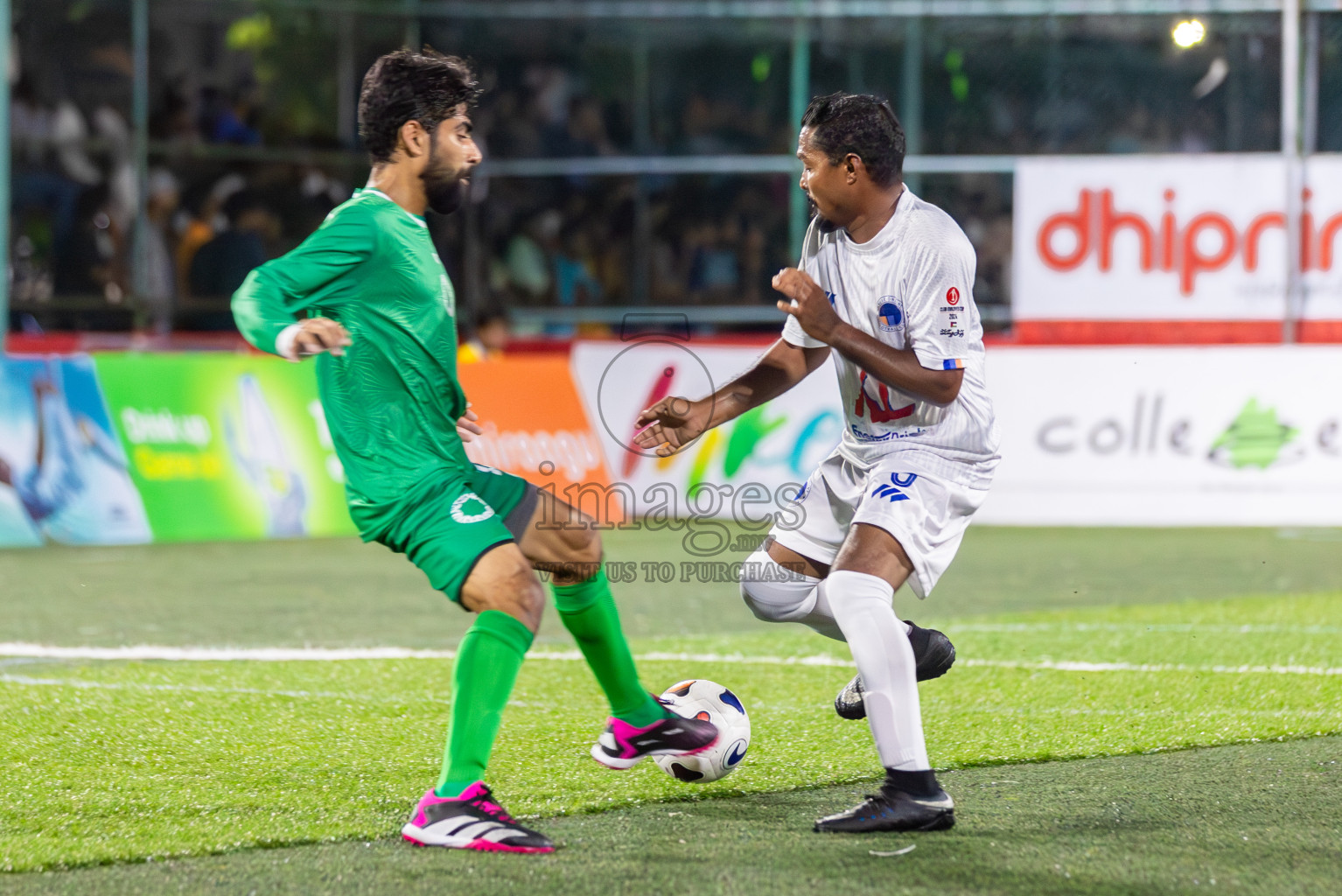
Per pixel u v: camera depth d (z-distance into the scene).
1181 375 33.53
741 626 20.69
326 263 9.77
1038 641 19.11
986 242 41.34
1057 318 38.41
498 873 9.45
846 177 10.76
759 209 43.03
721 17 42.69
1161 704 15.14
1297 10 37.31
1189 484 33.50
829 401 32.97
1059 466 33.81
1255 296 37.69
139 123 44.28
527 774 12.16
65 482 29.53
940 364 10.56
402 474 10.16
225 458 31.02
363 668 17.23
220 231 45.66
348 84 46.84
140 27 44.00
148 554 28.53
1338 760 12.72
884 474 10.87
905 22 41.66
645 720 11.34
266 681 16.41
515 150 44.31
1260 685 16.09
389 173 10.32
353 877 9.39
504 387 33.12
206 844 10.15
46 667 17.36
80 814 10.93
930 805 10.41
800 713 14.65
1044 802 11.28
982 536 32.22
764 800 11.43
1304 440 33.16
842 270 11.14
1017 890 9.09
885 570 10.55
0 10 35.62
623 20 43.62
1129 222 37.94
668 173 43.19
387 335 10.08
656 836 10.35
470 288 44.25
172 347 42.53
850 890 9.08
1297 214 37.34
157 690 15.80
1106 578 25.80
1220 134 40.91
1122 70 41.12
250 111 45.97
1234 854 9.88
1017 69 41.44
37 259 43.38
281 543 30.38
